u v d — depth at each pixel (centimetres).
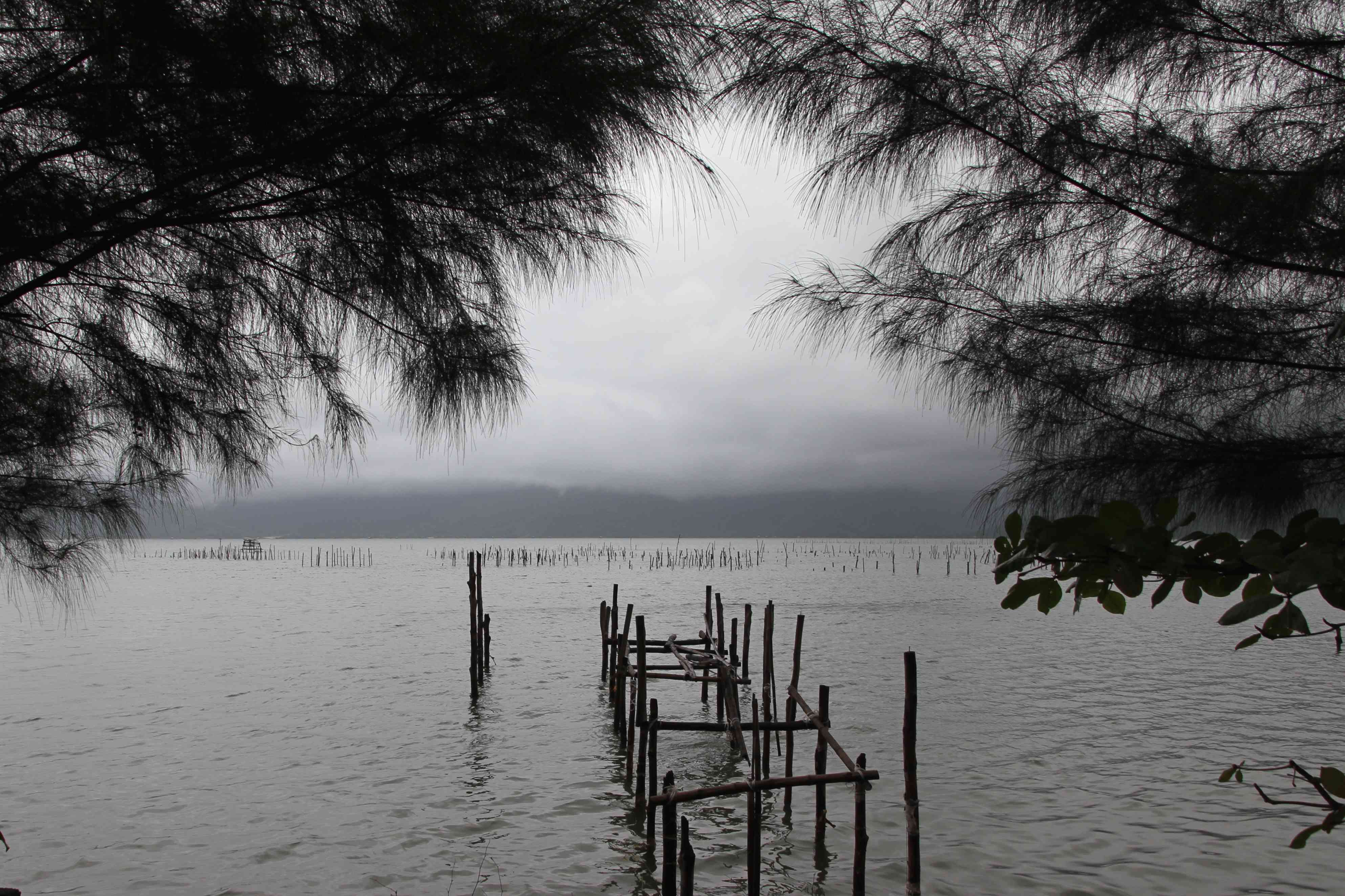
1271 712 1770
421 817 1167
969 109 357
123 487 352
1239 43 326
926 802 1204
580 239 340
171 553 12938
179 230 318
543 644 2825
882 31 369
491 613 3819
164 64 258
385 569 8444
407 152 298
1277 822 1116
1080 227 367
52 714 1806
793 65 355
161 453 354
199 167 280
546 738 1590
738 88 359
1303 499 317
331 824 1141
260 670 2323
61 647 2761
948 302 385
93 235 283
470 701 1920
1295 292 327
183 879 968
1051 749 1473
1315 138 323
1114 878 948
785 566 9100
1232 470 323
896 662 2441
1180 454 329
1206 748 1484
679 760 1449
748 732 1631
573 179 323
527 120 294
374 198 308
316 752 1500
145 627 3322
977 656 2556
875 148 377
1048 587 204
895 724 1664
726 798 1239
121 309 335
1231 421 334
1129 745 1503
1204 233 327
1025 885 934
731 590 5403
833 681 2136
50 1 251
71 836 1104
